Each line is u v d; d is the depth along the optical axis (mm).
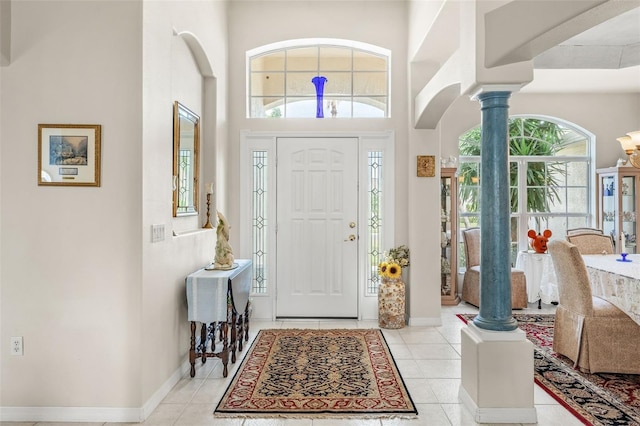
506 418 2576
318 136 4871
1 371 2613
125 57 2615
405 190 4840
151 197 2730
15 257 2609
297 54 5051
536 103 6234
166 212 2971
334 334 4328
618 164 5871
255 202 4918
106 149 2613
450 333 4391
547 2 2234
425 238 4703
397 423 2559
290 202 4902
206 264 3859
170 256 3037
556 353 3773
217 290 3162
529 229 6352
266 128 4855
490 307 2723
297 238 4902
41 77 2602
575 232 5203
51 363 2613
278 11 4836
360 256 4883
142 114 2617
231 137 4836
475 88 2713
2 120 2604
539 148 6418
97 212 2609
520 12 2389
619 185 5805
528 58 2549
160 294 2865
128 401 2594
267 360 3580
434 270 4699
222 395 2926
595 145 6254
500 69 2580
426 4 3945
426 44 4176
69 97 2611
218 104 4320
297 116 5035
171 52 3100
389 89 4906
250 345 3965
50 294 2611
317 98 4945
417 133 4703
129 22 2615
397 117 4836
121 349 2598
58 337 2611
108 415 2592
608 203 6043
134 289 2600
